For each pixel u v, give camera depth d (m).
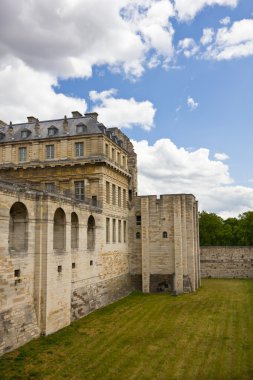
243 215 101.62
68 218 34.66
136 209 56.97
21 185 29.61
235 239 96.56
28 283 28.89
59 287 31.98
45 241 30.08
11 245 29.58
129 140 60.53
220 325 33.50
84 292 38.28
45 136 48.53
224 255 72.31
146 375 21.89
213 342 28.30
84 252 38.75
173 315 37.88
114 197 50.22
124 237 54.31
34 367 22.95
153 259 54.59
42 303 29.61
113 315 38.00
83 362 23.95
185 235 54.59
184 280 53.56
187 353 25.80
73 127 48.94
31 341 28.08
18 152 48.44
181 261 53.19
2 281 25.59
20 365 23.27
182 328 32.59
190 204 55.78
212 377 21.55
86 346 27.25
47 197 30.47
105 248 45.28
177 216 54.16
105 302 44.03
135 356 25.17
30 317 28.64
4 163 48.12
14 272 27.14
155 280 54.03
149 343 28.11
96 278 41.91
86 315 38.00
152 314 38.44
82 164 45.44
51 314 30.44
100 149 45.31
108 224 47.47
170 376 21.73
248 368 22.86
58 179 46.59
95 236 42.28
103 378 21.42
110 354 25.53
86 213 39.66
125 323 34.47
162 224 54.91
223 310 40.03
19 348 26.42
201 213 99.75
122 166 53.69
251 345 27.42
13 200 27.31
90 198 45.12
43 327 29.42
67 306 33.44
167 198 55.16
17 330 26.84
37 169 47.28
